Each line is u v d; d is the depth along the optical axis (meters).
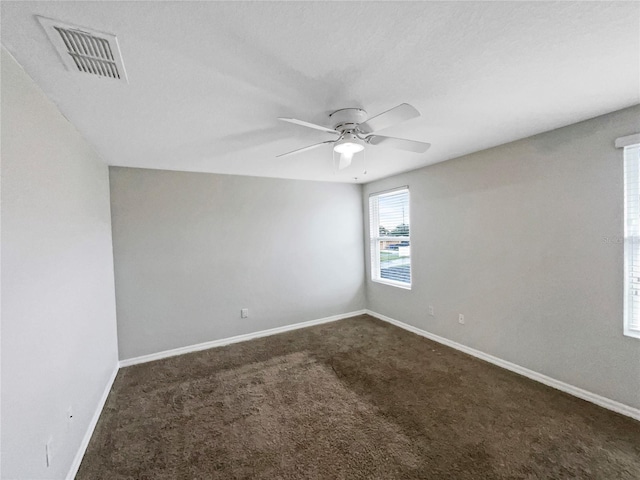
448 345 3.41
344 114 1.83
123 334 3.14
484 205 2.95
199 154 2.77
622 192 2.02
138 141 2.35
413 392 2.43
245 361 3.15
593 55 1.36
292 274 4.19
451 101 1.82
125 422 2.13
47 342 1.43
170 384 2.68
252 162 3.12
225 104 1.74
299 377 2.75
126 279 3.16
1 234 1.11
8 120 1.19
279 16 1.05
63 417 1.58
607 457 1.67
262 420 2.11
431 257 3.59
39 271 1.39
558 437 1.84
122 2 0.96
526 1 1.02
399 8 1.04
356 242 4.75
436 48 1.28
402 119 1.73
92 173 2.43
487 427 1.96
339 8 1.03
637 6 1.06
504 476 1.57
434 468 1.64
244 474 1.64
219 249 3.66
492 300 2.91
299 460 1.73
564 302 2.35
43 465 1.35
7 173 1.17
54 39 1.13
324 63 1.36
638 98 1.83
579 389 2.27
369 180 4.48
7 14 0.99
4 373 1.09
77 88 1.50
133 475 1.65
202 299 3.56
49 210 1.53
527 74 1.52
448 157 3.21
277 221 4.07
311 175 3.93
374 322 4.39
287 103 1.75
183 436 1.96
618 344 2.06
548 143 2.40
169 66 1.34
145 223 3.26
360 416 2.12
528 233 2.58
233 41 1.18
